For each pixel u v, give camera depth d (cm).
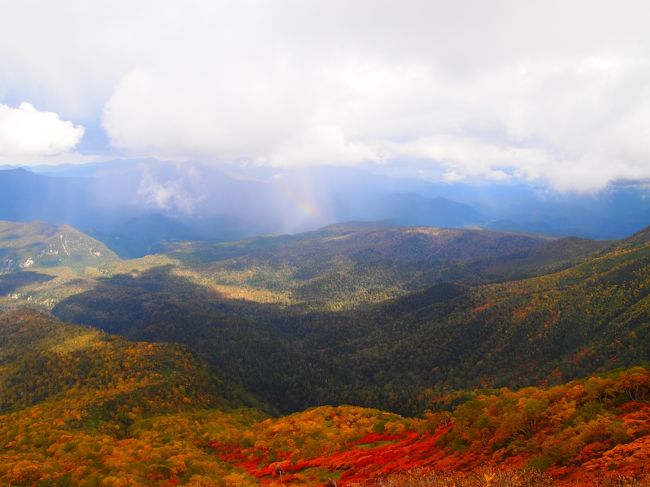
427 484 2473
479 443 3109
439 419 4434
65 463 4938
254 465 5272
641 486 1576
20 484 4244
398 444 4322
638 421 2328
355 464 3938
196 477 4384
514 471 2241
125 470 4503
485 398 4228
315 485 3578
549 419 2912
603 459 2014
